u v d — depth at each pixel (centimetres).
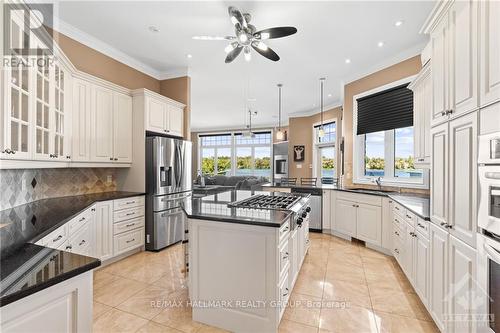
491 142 117
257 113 801
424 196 327
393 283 262
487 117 124
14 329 83
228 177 874
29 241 135
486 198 120
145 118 357
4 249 124
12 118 171
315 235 441
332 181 684
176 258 330
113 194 335
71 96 276
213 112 792
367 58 385
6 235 146
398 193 357
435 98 186
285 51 362
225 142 1084
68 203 262
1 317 80
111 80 354
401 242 278
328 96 598
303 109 743
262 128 1012
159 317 202
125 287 251
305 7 261
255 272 179
